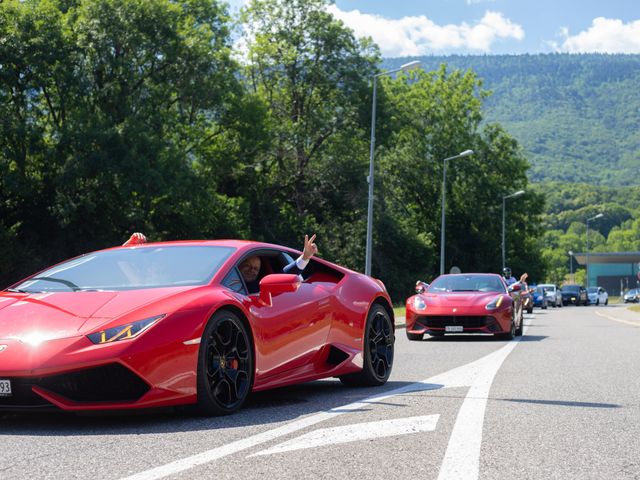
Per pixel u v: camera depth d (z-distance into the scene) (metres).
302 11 49.25
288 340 6.09
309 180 51.31
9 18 35.22
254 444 4.34
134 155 34.62
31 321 5.04
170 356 4.98
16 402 4.89
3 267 34.09
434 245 60.59
